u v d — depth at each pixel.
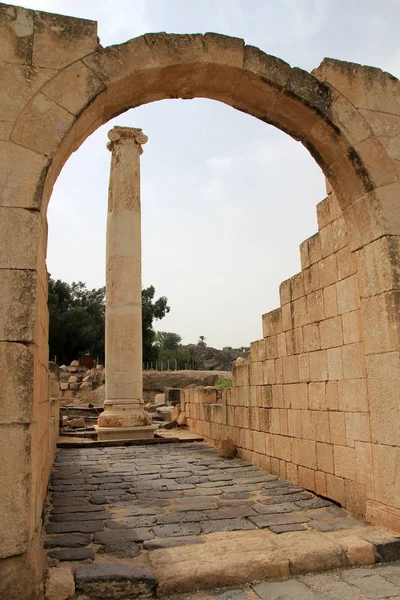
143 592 3.68
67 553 4.32
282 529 5.02
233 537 4.80
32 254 4.04
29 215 4.11
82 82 4.59
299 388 7.03
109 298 12.91
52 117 4.39
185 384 25.84
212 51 5.18
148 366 44.19
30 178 4.19
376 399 5.18
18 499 3.63
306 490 6.75
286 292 7.54
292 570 4.06
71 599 3.55
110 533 4.93
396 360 4.92
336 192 5.90
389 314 5.06
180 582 3.76
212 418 11.37
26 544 3.59
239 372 9.53
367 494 5.32
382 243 5.23
